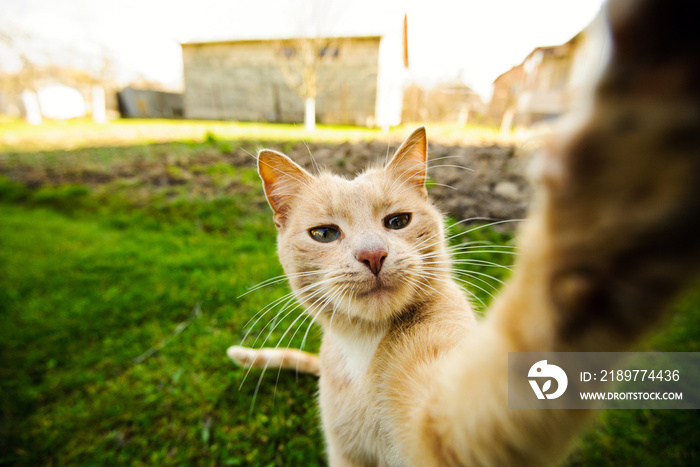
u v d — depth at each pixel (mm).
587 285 54
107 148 1020
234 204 640
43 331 378
